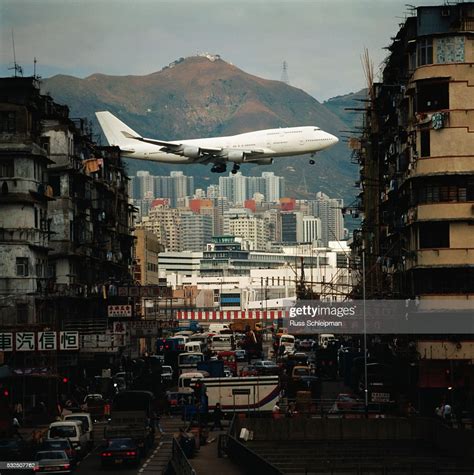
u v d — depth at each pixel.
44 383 119.44
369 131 162.12
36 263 135.38
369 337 152.50
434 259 111.44
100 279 175.38
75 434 86.81
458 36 112.19
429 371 111.31
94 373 154.00
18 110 134.12
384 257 134.25
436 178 111.81
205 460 86.19
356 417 102.50
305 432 97.81
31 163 134.38
